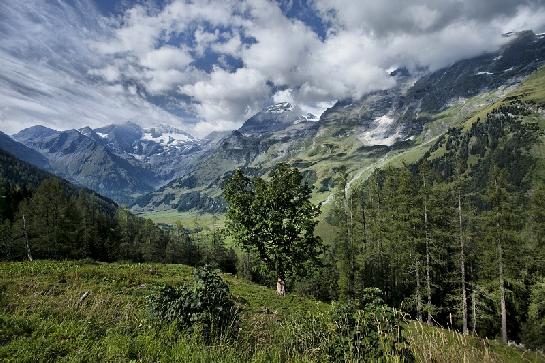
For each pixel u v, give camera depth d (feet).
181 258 419.13
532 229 157.28
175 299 38.47
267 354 31.22
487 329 167.94
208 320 35.14
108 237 351.25
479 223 146.92
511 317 167.63
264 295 93.20
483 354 24.80
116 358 27.94
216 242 390.42
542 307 152.87
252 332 37.52
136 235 415.44
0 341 31.22
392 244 173.06
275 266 116.16
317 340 31.83
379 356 26.96
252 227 114.42
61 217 259.80
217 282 38.68
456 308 152.87
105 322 37.83
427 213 154.40
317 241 116.47
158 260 388.16
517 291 159.43
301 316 37.11
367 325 28.99
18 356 27.89
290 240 113.19
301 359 29.30
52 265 88.94
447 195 150.61
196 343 31.27
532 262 147.33
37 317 38.34
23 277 68.03
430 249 155.94
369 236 200.54
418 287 154.61
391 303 183.32
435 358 24.64
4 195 331.16
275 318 51.44
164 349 30.30
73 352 29.07
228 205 118.73
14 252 260.62
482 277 164.35
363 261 193.67
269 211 113.70
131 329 35.94
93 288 64.34
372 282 193.98
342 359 27.99
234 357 29.30
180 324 35.22
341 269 206.49
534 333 150.92
